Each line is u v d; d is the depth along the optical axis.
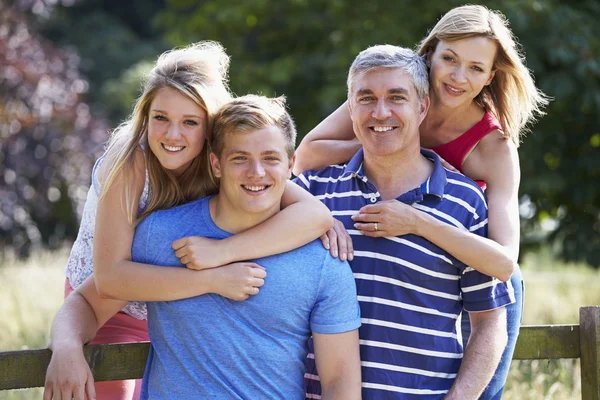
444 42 3.61
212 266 2.95
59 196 17.70
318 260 3.04
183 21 15.42
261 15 14.70
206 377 2.93
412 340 3.18
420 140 3.81
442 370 3.20
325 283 3.03
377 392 3.16
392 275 3.20
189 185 3.28
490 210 3.52
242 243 2.99
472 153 3.72
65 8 27.59
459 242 3.14
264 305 2.96
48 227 19.25
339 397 3.00
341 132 3.78
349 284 3.06
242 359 2.94
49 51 17.73
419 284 3.20
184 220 3.09
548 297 9.07
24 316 7.29
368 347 3.19
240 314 2.96
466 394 3.12
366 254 3.25
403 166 3.35
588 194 11.85
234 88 14.02
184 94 3.07
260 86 13.82
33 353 3.04
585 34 11.41
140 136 3.18
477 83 3.58
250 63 14.55
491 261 3.14
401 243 3.21
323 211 3.11
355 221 3.31
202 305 2.96
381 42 12.17
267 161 3.00
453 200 3.30
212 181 3.28
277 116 3.04
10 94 16.22
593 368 3.53
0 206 16.16
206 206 3.12
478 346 3.19
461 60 3.57
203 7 14.91
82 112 17.59
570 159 12.12
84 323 3.12
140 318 3.58
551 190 11.55
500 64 3.65
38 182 17.11
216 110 3.13
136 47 27.80
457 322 3.31
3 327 6.93
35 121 16.27
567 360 5.69
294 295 2.98
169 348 2.99
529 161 11.61
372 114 3.24
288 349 2.99
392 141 3.24
